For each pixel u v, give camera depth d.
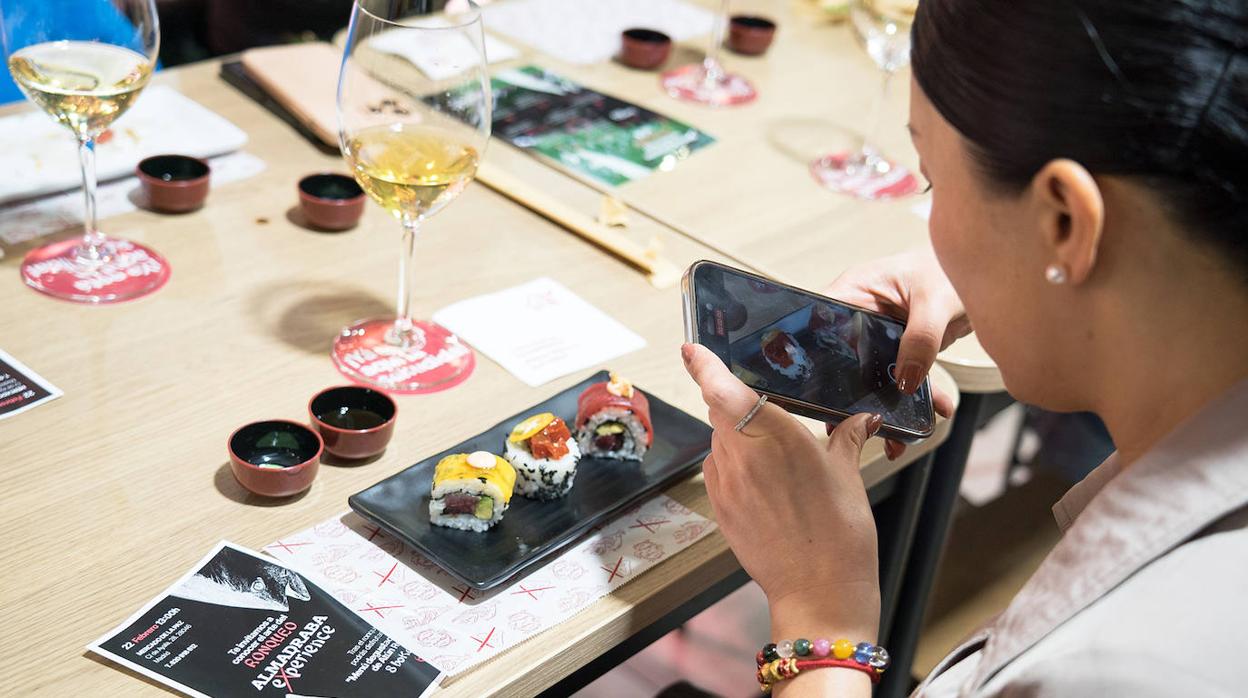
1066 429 2.75
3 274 1.23
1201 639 0.59
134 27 1.20
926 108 0.78
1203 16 0.63
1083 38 0.66
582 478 1.06
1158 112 0.64
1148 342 0.70
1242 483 0.64
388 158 1.13
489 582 0.92
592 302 1.34
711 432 1.13
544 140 1.71
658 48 1.97
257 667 0.84
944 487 1.60
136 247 1.31
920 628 1.74
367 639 0.88
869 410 1.04
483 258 1.40
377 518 0.97
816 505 0.90
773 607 0.90
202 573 0.91
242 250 1.35
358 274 1.34
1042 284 0.74
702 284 1.07
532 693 0.89
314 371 1.16
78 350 1.14
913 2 1.68
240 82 1.70
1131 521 0.66
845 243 1.55
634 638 1.05
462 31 1.14
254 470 0.96
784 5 2.38
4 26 1.17
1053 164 0.67
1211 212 0.64
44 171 1.39
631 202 1.58
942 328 1.13
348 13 2.71
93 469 1.00
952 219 0.79
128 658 0.83
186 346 1.17
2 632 0.84
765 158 1.76
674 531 1.03
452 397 1.16
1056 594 0.67
